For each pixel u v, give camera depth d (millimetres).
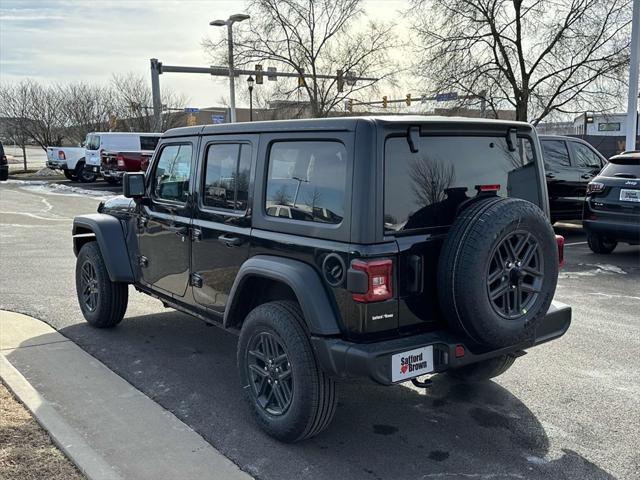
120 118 39625
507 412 4219
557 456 3617
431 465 3512
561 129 23844
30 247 10922
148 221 5184
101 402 4281
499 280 3426
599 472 3439
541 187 4113
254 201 3932
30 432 3734
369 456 3607
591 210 9719
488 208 3381
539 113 19094
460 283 3293
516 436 3865
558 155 11805
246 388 3926
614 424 4027
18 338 5680
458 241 3326
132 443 3688
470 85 18719
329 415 3568
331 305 3396
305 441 3785
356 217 3254
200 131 4508
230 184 4184
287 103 28281
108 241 5570
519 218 3369
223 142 4242
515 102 18609
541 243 3498
